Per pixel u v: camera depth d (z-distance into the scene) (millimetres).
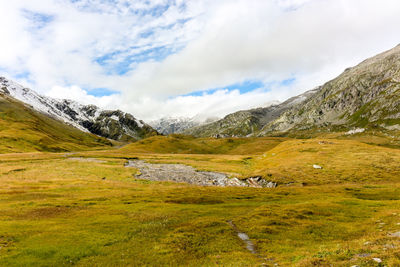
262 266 20734
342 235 29547
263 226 34438
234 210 47031
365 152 109875
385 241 21750
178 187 82312
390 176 79312
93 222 36781
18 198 56969
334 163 97562
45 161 123875
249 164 147250
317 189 69875
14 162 116125
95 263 22844
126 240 29469
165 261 23125
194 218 40781
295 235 30781
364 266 16109
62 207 47750
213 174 115125
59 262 23000
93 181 85625
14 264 22125
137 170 114250
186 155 197500
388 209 40688
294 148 137125
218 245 27688
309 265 18297
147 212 44000
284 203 53469
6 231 31234
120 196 61500
